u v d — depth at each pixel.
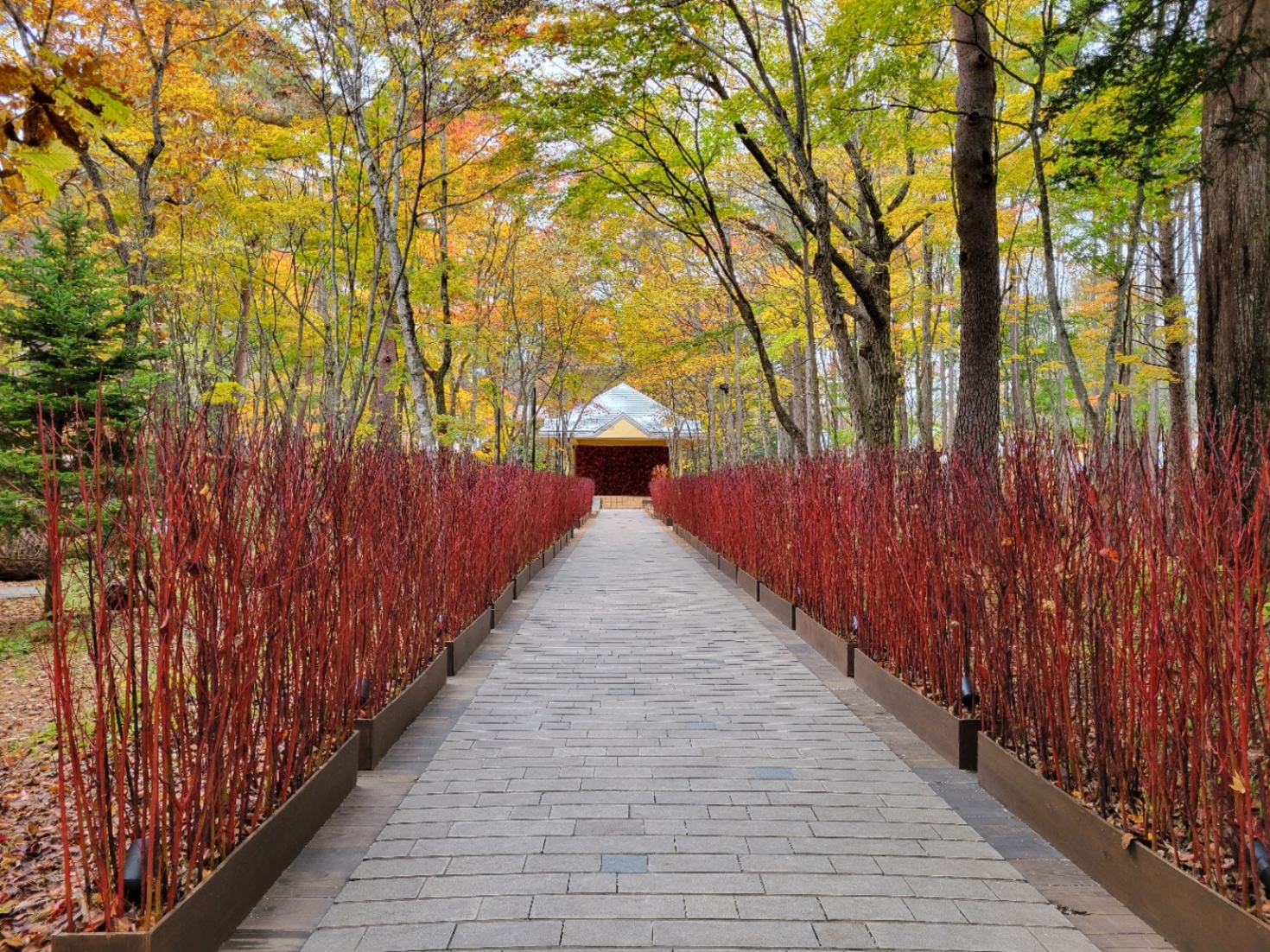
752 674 5.93
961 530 4.15
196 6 8.94
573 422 40.72
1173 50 5.66
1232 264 5.06
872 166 12.19
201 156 10.26
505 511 9.36
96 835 2.24
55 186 2.26
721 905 2.62
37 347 8.45
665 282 16.89
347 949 2.37
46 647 7.49
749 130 10.06
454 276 13.91
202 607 2.53
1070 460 3.39
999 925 2.50
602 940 2.42
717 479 14.22
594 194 10.30
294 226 11.92
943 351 23.86
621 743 4.33
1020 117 9.44
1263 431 2.68
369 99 8.52
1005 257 15.88
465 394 19.55
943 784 3.72
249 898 2.58
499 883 2.77
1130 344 15.05
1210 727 2.43
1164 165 9.48
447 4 8.09
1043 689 3.28
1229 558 2.36
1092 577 3.03
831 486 6.61
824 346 19.00
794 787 3.68
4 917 3.03
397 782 3.75
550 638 7.32
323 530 3.52
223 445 2.91
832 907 2.61
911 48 8.68
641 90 8.82
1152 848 2.57
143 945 2.01
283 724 3.13
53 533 2.14
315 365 15.26
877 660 5.37
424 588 5.35
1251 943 2.08
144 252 10.70
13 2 2.80
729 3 7.83
